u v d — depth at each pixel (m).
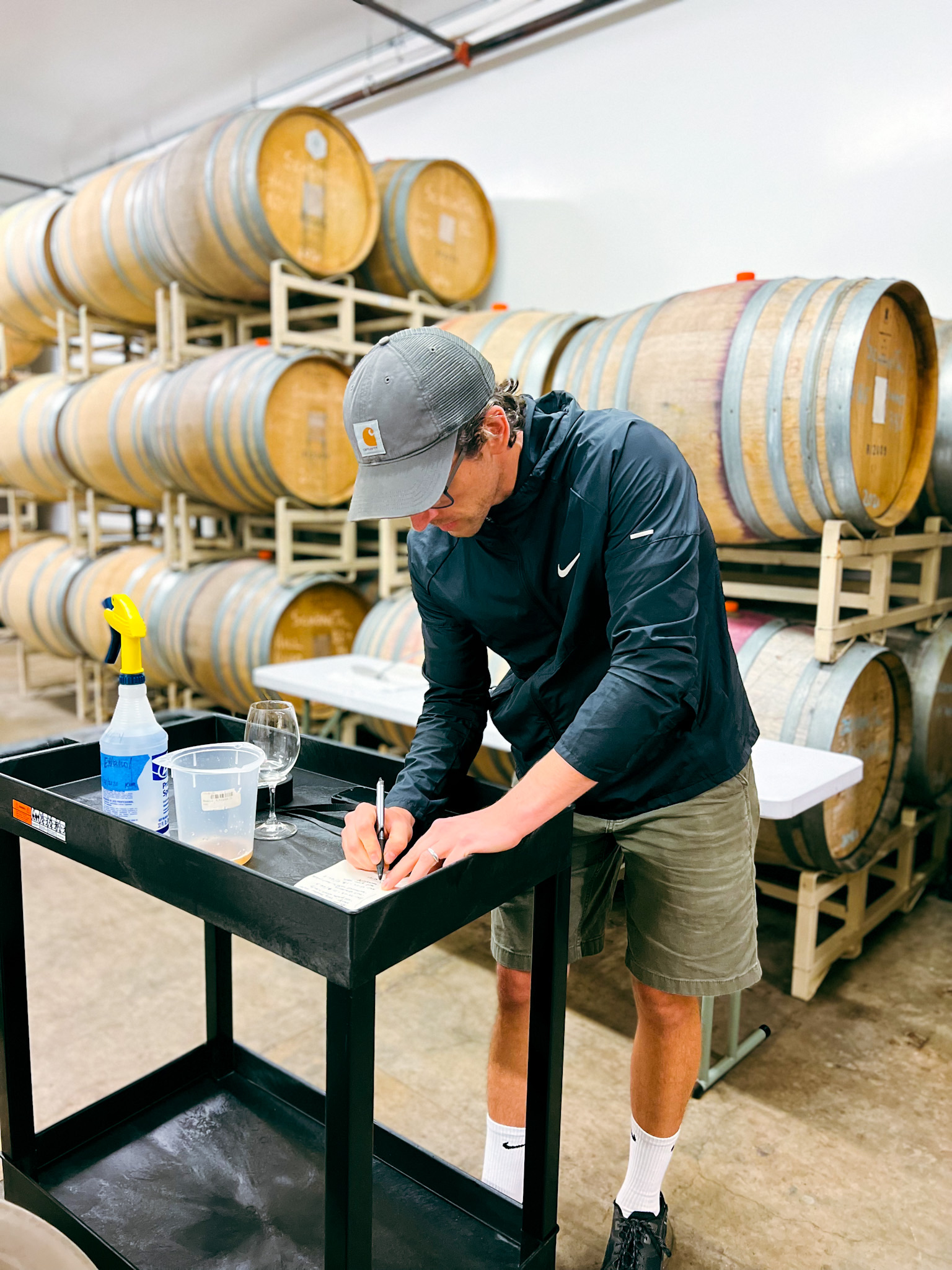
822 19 3.33
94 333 5.73
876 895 3.17
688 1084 1.52
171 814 1.28
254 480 3.82
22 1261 1.15
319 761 1.53
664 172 3.86
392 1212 1.45
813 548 2.97
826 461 2.33
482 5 4.39
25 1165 1.46
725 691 1.38
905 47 3.14
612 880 1.63
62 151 7.06
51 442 5.13
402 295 4.34
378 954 0.93
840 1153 1.93
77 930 2.86
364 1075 0.97
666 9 3.75
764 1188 1.83
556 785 1.17
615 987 2.58
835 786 1.96
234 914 1.01
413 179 4.05
